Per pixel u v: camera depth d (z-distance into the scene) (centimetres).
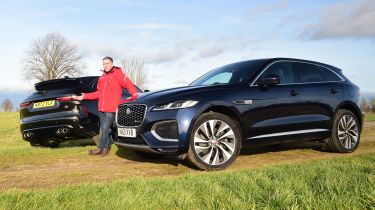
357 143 710
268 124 582
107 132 698
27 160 655
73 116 754
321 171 426
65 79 785
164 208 308
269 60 632
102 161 641
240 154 697
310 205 293
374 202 295
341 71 729
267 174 422
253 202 310
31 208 300
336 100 673
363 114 730
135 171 546
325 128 660
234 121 562
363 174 397
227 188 362
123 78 697
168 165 589
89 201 323
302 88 633
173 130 510
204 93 536
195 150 519
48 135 782
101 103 698
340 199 300
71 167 588
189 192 347
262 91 584
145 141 522
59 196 332
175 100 520
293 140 623
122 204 310
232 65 664
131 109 552
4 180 495
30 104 793
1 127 2373
